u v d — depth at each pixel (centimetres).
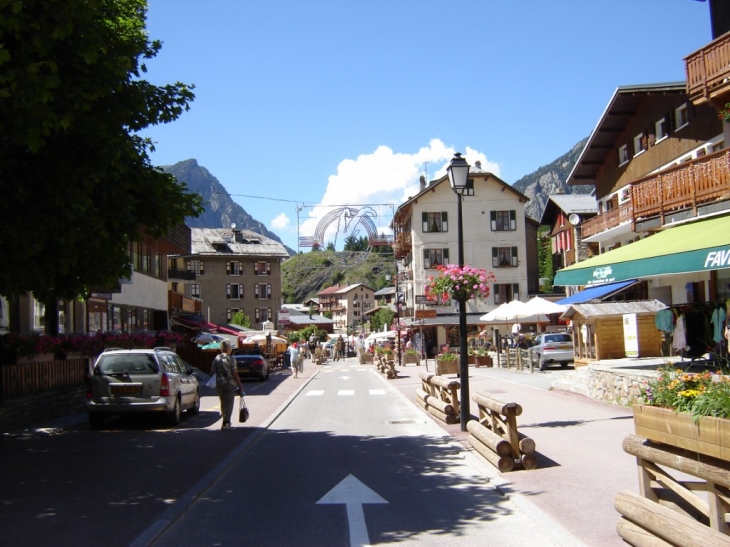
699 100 1958
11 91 893
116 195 1084
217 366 1505
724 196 1778
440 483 905
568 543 599
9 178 1024
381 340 6456
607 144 3200
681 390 527
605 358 2208
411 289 6275
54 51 1005
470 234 6084
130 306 3444
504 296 6066
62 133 1015
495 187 6112
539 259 7556
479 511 747
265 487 907
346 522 716
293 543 642
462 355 1363
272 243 8431
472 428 1102
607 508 711
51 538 654
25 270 1081
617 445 1061
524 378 2589
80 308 2731
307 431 1505
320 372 4272
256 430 1506
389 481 930
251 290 8100
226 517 746
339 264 6456
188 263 7975
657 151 2762
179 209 1195
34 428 1498
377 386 2838
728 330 1283
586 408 1534
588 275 1540
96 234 1079
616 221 2892
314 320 10650
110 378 1546
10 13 896
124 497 831
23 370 1593
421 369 3956
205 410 2011
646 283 2656
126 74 1090
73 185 1030
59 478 956
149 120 1191
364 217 5103
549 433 1202
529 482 849
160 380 1553
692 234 1498
